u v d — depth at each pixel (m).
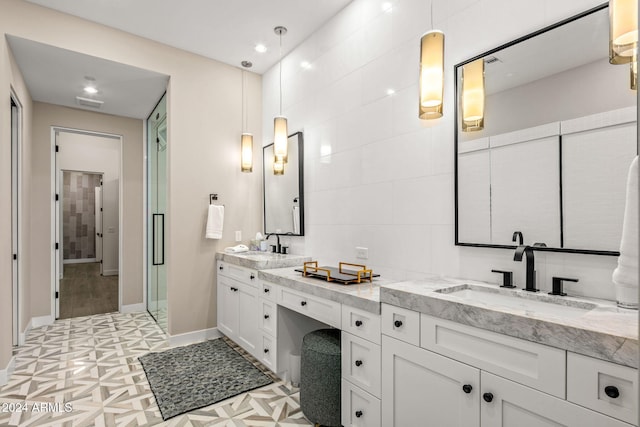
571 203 1.47
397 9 2.29
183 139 3.36
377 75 2.42
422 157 2.11
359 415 1.76
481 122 1.79
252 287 2.83
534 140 1.59
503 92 1.71
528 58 1.62
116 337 3.47
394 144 2.29
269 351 2.57
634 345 0.89
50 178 3.97
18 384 2.46
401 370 1.56
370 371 1.72
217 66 3.59
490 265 1.78
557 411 1.05
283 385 2.47
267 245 3.65
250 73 3.82
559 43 1.52
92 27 2.88
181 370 2.70
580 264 1.46
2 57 2.47
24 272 3.36
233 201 3.66
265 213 3.75
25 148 3.35
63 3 2.64
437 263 2.02
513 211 1.66
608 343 0.94
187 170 3.38
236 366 2.78
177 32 3.07
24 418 2.05
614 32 1.16
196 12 2.78
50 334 3.55
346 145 2.68
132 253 4.46
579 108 1.45
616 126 1.34
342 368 1.89
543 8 1.59
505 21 1.73
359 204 2.55
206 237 3.41
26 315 3.51
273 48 3.34
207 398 2.29
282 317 2.49
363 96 2.53
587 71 1.43
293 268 2.79
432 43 1.71
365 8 2.53
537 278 1.60
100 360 2.89
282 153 3.01
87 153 6.91
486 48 1.80
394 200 2.28
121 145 4.43
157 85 3.49
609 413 0.94
